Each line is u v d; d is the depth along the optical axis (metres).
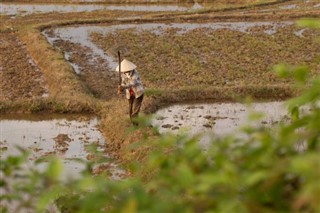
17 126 21.69
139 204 2.81
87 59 32.16
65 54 33.38
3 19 45.34
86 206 2.91
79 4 52.84
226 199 2.65
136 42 36.03
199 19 42.78
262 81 26.98
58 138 20.19
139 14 47.12
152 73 28.62
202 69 29.47
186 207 2.72
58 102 23.05
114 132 19.84
